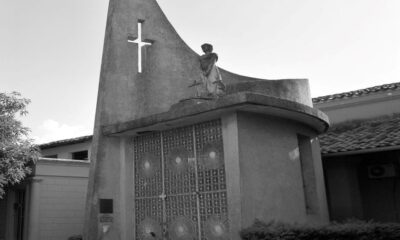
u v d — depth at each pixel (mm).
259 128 8523
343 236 6371
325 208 10594
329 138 13086
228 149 8102
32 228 13539
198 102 9188
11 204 15391
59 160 14562
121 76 10727
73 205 14750
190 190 8789
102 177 9914
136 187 10023
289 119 9305
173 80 11453
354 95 14273
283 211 8500
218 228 8094
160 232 9227
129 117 10641
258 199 8031
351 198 11469
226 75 11773
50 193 14234
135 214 9906
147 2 11703
